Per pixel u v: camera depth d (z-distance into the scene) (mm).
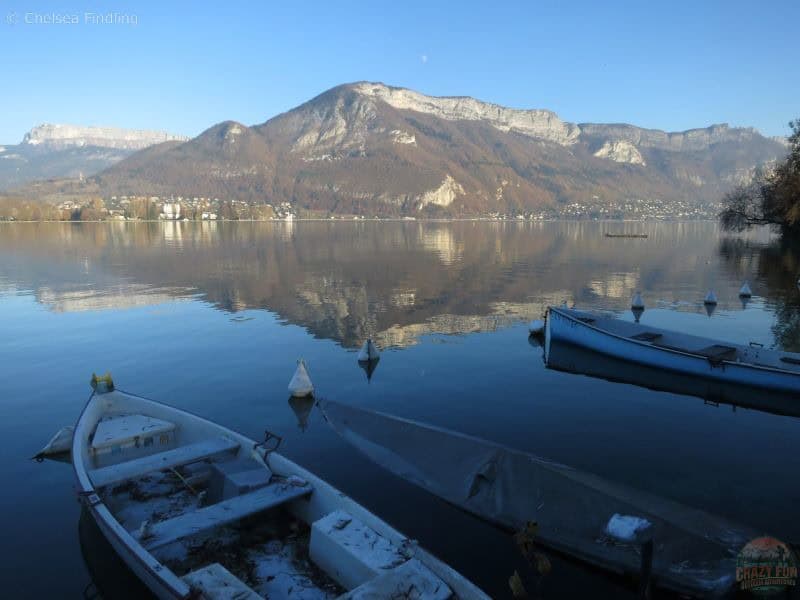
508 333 27906
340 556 8125
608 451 13891
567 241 111812
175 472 10977
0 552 9695
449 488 10891
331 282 46438
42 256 67875
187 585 7164
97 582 8844
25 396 18250
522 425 15594
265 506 9172
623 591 8445
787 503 11289
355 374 20578
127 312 33094
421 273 53594
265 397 17891
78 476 10039
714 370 19500
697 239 117000
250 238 110812
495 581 8773
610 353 22578
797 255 72062
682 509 9211
